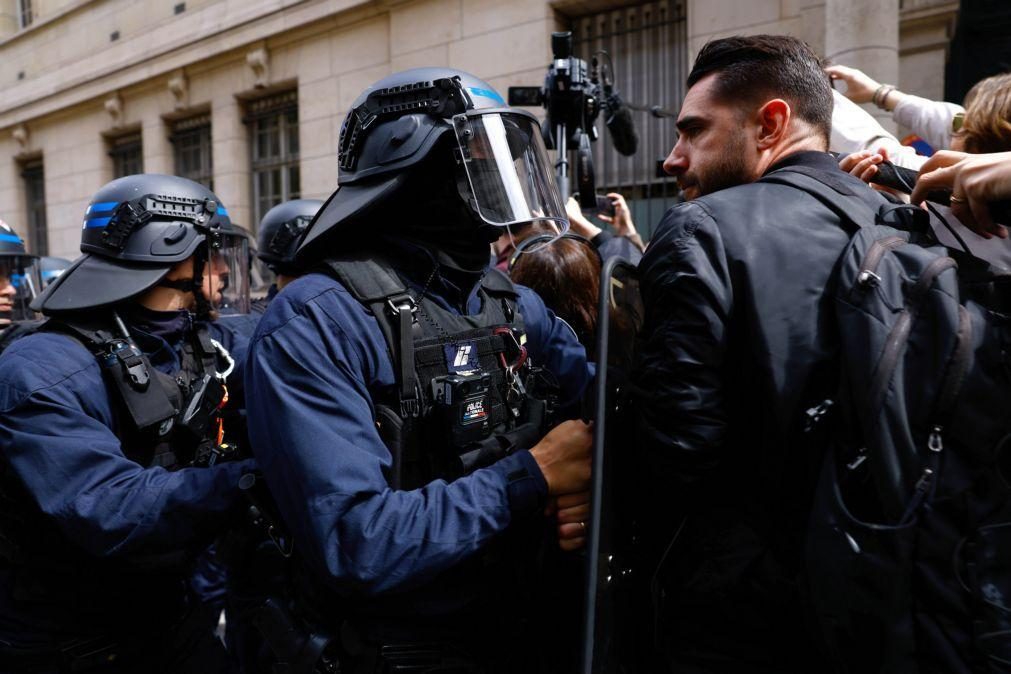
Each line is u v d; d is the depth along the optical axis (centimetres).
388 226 126
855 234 97
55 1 1054
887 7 380
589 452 114
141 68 916
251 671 144
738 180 117
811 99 114
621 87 565
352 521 102
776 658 100
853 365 87
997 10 450
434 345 117
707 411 95
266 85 787
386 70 681
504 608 122
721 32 495
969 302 90
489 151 118
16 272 272
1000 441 84
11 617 142
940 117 205
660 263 102
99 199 160
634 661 115
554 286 183
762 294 94
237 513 131
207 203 169
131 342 149
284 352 108
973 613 83
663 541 113
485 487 109
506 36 591
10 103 1131
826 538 87
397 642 114
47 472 130
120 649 148
